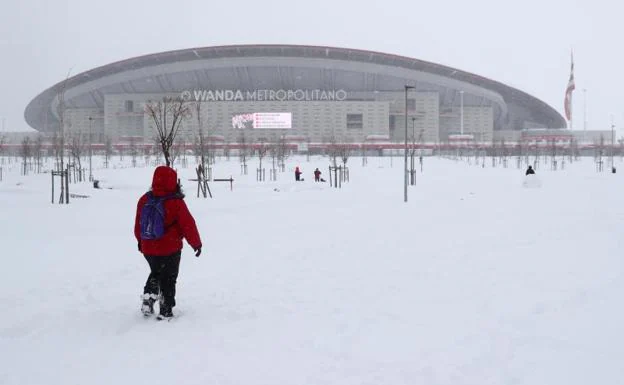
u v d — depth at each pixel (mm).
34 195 28953
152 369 4762
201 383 4453
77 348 5332
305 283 8227
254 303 7055
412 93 141000
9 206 22703
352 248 11594
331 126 133000
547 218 16734
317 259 10312
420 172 57500
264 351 5219
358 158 96375
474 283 8070
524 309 6613
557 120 177250
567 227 14445
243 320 6281
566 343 5363
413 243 12195
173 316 6395
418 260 10055
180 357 5059
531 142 127438
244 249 11594
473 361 4938
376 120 133250
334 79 144875
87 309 6797
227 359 5004
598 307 6621
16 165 65375
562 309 6574
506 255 10375
